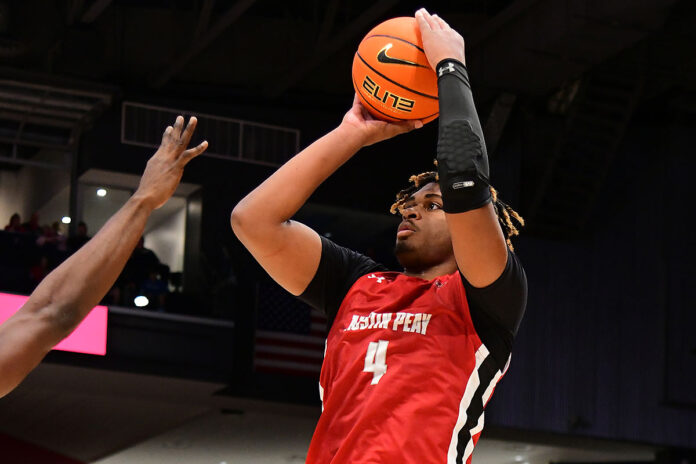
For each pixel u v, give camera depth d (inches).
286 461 957.8
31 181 956.0
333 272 115.5
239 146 860.0
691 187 868.6
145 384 749.9
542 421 824.3
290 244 112.3
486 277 102.6
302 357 792.3
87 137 823.7
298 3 880.3
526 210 852.6
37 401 792.9
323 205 858.8
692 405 840.9
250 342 779.4
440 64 108.6
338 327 111.3
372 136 115.8
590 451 904.9
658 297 858.1
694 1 748.6
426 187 118.0
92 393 773.3
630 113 831.1
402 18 117.4
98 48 801.6
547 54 764.6
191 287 837.8
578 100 828.6
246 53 871.7
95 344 710.5
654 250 865.5
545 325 838.5
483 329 105.5
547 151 865.5
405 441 99.7
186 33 856.3
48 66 789.2
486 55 813.2
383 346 105.3
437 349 103.9
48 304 78.4
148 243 906.1
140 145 831.7
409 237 116.2
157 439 896.3
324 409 106.5
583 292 852.0
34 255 758.5
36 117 812.0
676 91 882.1
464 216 100.3
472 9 845.8
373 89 115.2
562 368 836.0
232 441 906.1
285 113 882.8
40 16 775.1
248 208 110.7
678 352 847.7
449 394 102.4
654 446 848.3
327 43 795.4
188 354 748.6
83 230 794.8
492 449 910.4
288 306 799.1
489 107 855.1
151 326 737.6
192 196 857.5
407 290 109.7
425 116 116.2
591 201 848.9
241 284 796.6
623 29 722.2
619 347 850.8
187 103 853.2
